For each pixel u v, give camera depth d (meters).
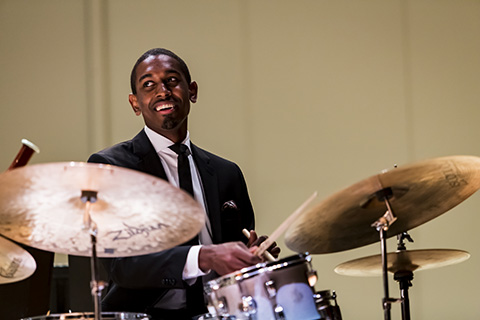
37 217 6.76
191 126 15.16
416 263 9.50
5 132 14.98
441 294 15.09
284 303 6.64
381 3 15.49
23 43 15.14
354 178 15.22
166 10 15.27
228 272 7.66
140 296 8.60
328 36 15.40
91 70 15.07
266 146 15.20
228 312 6.79
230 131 15.20
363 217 7.90
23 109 15.03
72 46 15.15
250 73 15.30
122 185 6.12
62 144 14.99
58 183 6.09
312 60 15.37
